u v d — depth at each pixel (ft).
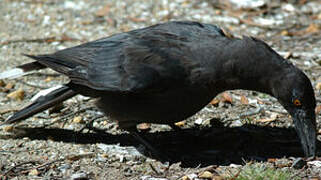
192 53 34.17
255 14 57.67
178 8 59.88
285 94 33.30
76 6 61.31
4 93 44.50
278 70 33.35
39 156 35.40
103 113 37.17
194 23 37.22
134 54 35.22
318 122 39.34
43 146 36.70
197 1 60.75
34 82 46.16
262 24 56.03
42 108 37.22
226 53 33.73
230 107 42.14
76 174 32.91
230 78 33.94
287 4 59.06
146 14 59.06
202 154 36.22
